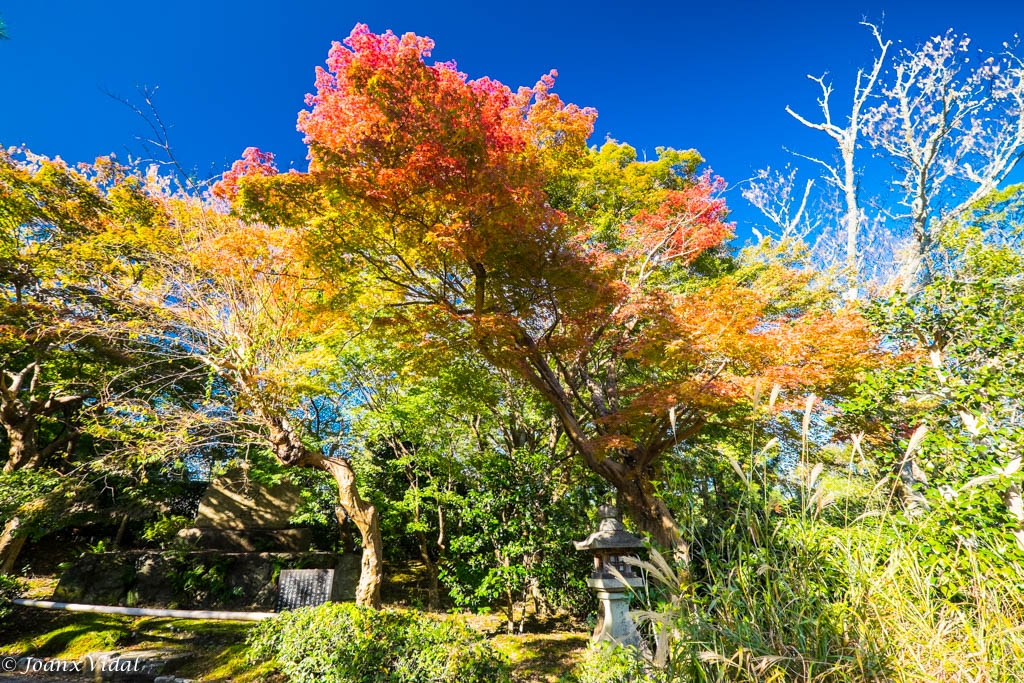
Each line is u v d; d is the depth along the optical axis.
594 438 7.88
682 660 1.93
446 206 6.43
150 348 9.23
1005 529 3.12
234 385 7.71
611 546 6.21
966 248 8.66
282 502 12.09
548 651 7.74
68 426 12.37
